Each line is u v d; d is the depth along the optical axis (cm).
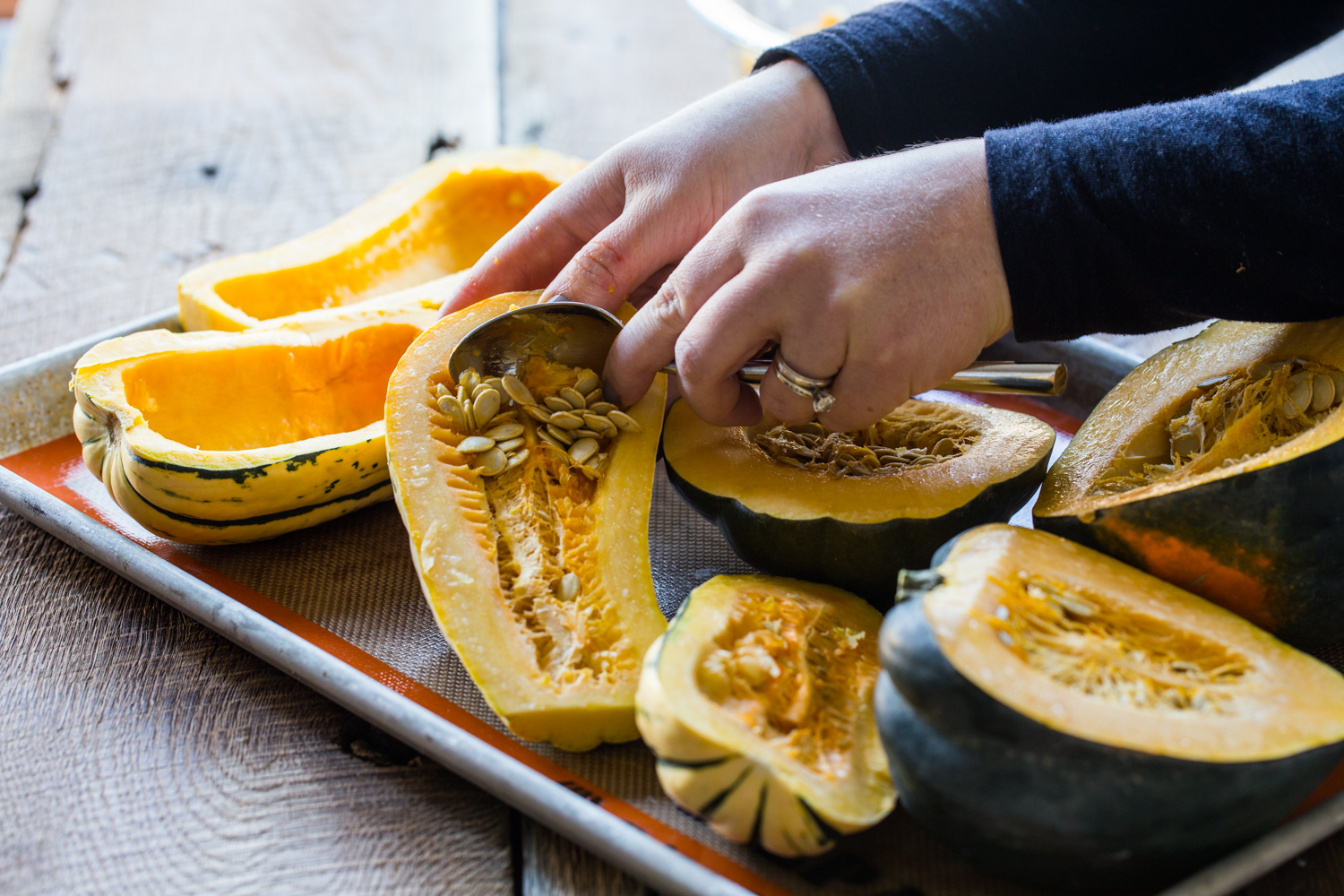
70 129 103
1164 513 58
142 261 87
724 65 117
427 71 114
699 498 63
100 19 125
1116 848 52
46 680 61
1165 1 70
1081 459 63
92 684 61
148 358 66
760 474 63
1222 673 55
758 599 59
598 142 101
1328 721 53
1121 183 58
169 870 56
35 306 83
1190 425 63
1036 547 57
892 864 56
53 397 71
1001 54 71
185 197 93
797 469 64
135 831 57
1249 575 58
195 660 62
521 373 64
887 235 59
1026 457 63
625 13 129
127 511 64
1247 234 58
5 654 62
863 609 60
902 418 67
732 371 61
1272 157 57
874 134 70
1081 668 54
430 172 81
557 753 58
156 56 117
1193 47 71
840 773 55
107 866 56
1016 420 66
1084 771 52
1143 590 57
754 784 53
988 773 52
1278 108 58
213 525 64
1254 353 63
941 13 71
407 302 72
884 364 59
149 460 62
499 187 81
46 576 65
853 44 70
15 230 90
